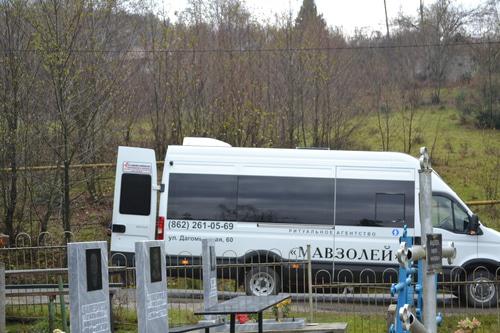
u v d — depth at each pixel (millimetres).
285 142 26016
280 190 16422
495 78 34688
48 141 18922
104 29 20391
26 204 19844
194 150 16641
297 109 26406
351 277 16172
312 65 26641
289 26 27344
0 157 18953
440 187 16391
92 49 19500
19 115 18875
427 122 34469
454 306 14977
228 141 25625
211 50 26609
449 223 16203
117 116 22656
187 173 16547
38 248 12547
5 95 18656
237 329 9992
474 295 15438
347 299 13617
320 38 27719
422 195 6609
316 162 16500
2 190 19078
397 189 16312
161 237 16328
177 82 26078
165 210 16422
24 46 18688
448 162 29500
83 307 6160
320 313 12734
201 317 11250
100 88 19594
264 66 26625
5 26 18672
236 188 16438
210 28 27531
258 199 16391
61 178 19375
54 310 11461
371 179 16391
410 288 9680
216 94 26125
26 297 11945
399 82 33031
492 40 36281
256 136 25766
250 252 16203
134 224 16562
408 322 6309
